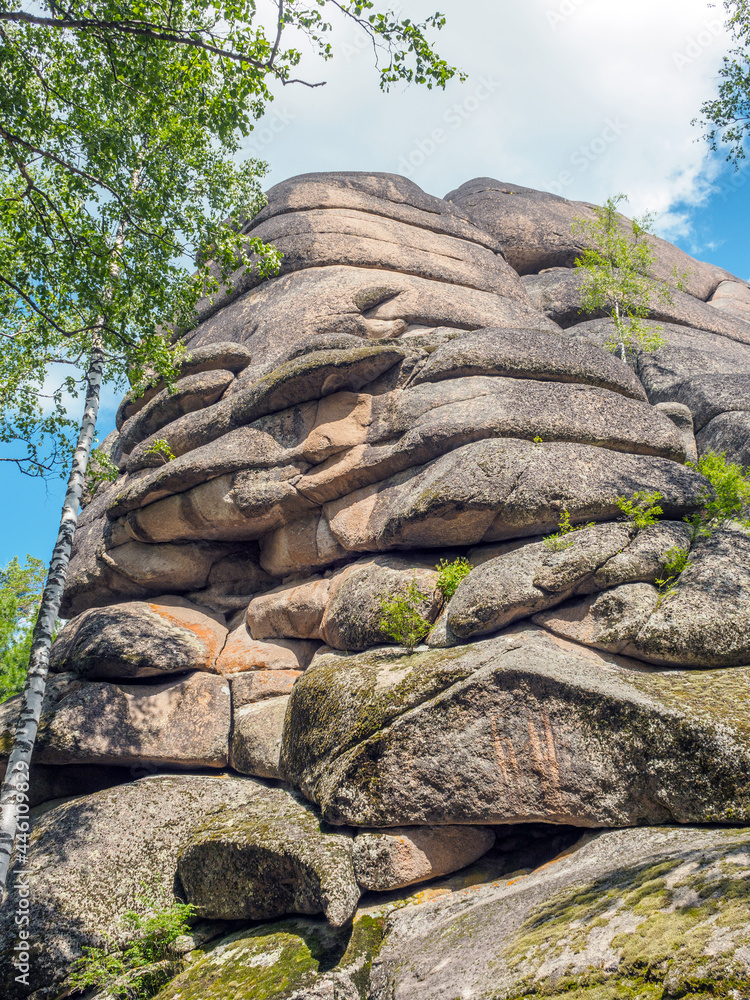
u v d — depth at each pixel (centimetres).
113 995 857
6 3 1042
